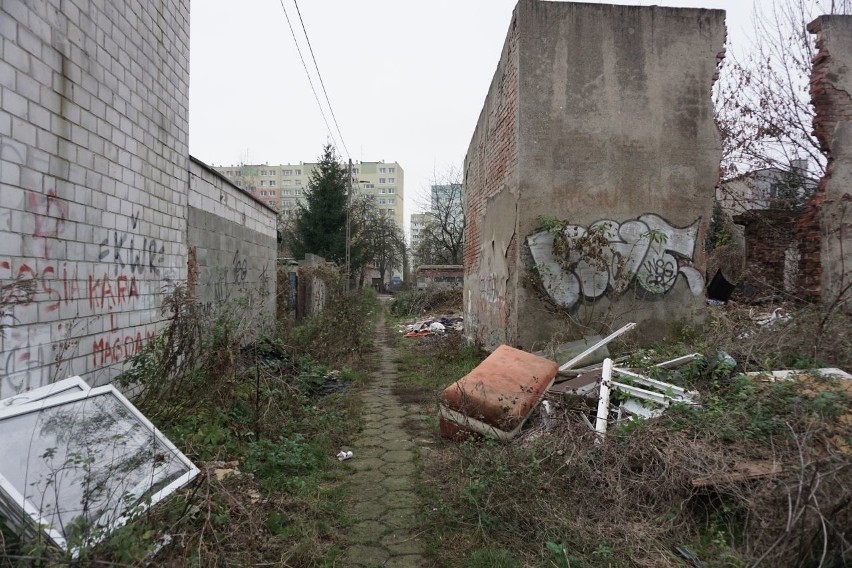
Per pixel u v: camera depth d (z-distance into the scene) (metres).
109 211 4.73
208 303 7.57
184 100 6.62
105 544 2.21
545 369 5.17
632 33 7.38
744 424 3.81
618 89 7.36
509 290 7.80
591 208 7.35
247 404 5.26
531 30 7.26
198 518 2.90
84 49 4.27
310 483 4.10
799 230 8.30
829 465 2.71
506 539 3.22
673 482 3.36
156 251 5.80
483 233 10.14
